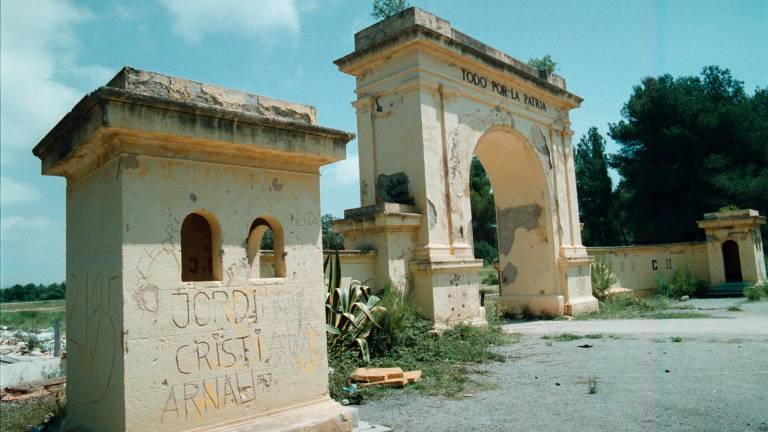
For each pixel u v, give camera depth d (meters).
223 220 4.85
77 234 5.18
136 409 4.15
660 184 29.17
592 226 37.69
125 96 4.09
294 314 5.25
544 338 12.13
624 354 9.77
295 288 5.29
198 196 4.71
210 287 4.68
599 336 11.97
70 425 5.04
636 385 7.44
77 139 4.59
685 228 28.53
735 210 23.47
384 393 7.55
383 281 11.62
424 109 12.48
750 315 14.87
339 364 8.52
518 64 15.94
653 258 24.11
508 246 17.70
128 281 4.22
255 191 5.11
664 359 9.09
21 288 82.25
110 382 4.34
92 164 4.84
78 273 5.12
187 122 4.47
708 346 10.10
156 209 4.44
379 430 5.72
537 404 6.72
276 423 4.88
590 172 37.69
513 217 17.61
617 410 6.28
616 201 35.97
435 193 12.44
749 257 22.41
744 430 5.39
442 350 10.06
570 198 17.92
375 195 13.05
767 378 7.43
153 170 4.45
